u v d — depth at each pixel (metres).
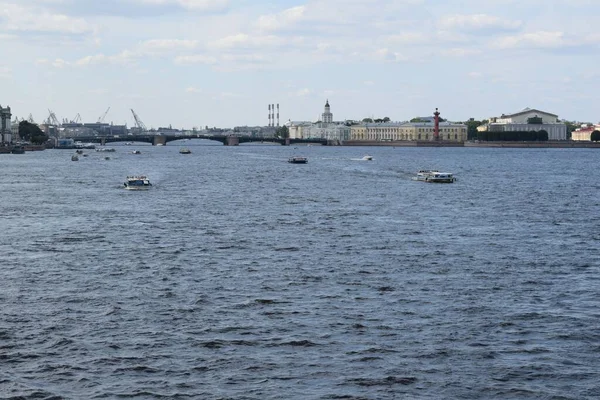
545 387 66.69
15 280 100.19
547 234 142.75
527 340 77.31
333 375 68.75
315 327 80.69
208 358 72.12
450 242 131.88
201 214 172.38
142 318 83.38
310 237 137.12
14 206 187.38
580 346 75.69
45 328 79.75
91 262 112.25
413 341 76.69
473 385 67.00
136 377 68.06
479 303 89.94
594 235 142.00
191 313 85.25
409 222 158.88
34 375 68.25
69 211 176.75
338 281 100.56
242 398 64.31
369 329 80.12
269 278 102.06
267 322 82.31
